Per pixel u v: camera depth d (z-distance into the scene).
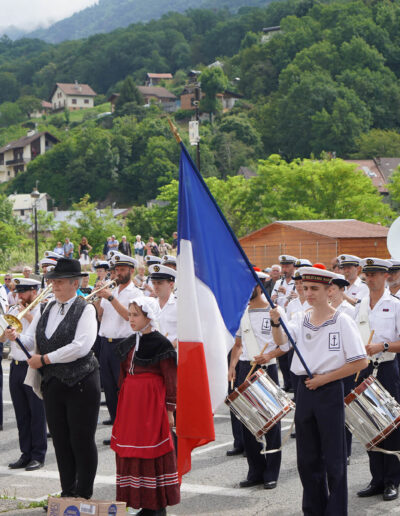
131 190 127.69
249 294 5.66
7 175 149.88
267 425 6.19
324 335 5.57
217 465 7.75
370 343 6.80
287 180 48.53
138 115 152.75
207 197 5.61
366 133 121.69
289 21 177.62
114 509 5.10
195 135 22.73
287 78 140.25
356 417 6.05
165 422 5.80
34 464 7.71
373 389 6.07
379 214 48.81
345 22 155.50
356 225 33.62
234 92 162.62
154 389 5.83
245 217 51.59
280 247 33.59
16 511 6.10
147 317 5.89
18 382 7.76
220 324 5.47
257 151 127.25
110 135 131.25
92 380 6.04
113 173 127.50
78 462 6.03
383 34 152.38
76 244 54.22
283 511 6.20
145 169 124.94
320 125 120.19
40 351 6.13
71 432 6.01
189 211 5.50
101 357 9.36
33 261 50.62
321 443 5.61
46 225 63.38
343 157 118.00
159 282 8.15
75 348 5.92
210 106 148.25
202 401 5.30
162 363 5.88
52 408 6.05
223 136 123.88
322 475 5.68
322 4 181.62
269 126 130.75
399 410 6.06
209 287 5.46
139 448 5.70
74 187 128.88
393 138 116.69
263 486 6.92
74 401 5.98
